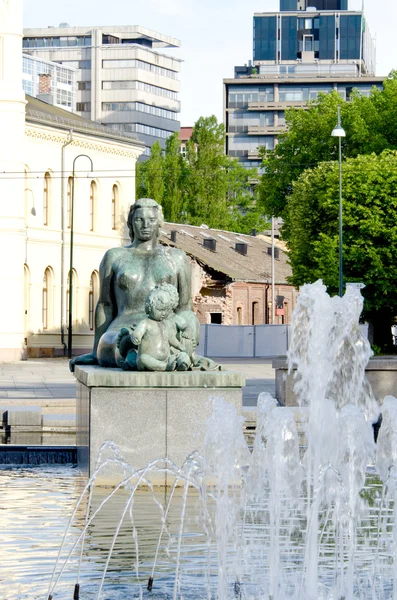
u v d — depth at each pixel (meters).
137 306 19.11
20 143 76.31
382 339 72.06
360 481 15.45
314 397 16.95
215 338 88.38
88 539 13.51
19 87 76.31
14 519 14.78
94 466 17.45
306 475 16.64
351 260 69.00
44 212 81.75
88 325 85.88
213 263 101.19
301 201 72.44
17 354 75.00
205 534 13.89
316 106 84.88
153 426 17.45
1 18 75.75
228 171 135.62
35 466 20.81
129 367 17.95
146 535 13.79
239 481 16.56
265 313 107.44
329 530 14.60
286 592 11.48
